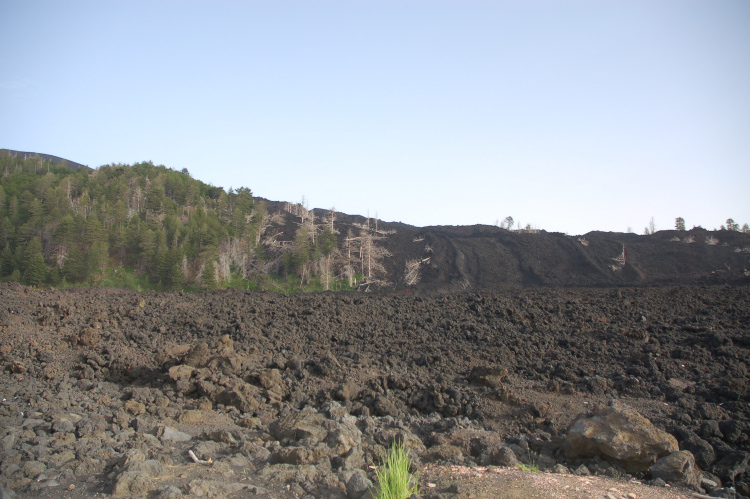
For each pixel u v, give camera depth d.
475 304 15.68
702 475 6.35
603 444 6.61
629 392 9.41
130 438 7.70
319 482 6.07
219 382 10.30
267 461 6.82
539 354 11.73
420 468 6.47
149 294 19.05
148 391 10.14
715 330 11.98
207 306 16.61
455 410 9.15
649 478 6.34
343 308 16.05
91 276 36.75
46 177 51.56
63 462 6.68
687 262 37.06
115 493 5.61
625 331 12.36
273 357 12.13
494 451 6.89
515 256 41.25
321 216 53.44
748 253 37.22
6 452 6.76
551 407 8.80
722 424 7.53
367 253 39.44
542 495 5.23
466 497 5.20
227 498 5.59
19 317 14.65
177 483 5.93
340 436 7.06
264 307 16.36
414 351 12.48
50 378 11.24
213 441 7.62
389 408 9.30
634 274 35.91
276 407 9.61
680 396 8.99
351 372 10.80
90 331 13.20
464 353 12.03
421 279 38.34
